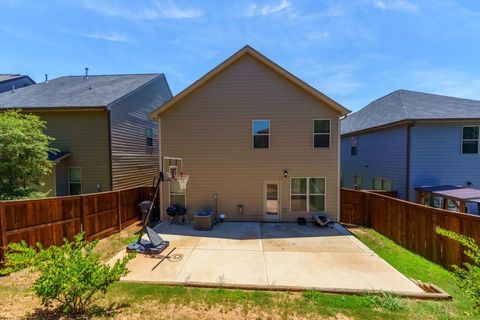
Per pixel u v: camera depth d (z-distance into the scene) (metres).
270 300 4.32
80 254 3.71
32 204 6.33
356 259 6.76
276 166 10.88
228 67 10.88
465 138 12.16
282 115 10.81
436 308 4.02
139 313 3.72
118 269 3.71
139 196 11.60
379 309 3.99
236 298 4.37
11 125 8.23
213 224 10.45
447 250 6.28
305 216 10.88
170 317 3.63
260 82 10.82
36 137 8.97
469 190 10.96
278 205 10.91
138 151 14.93
